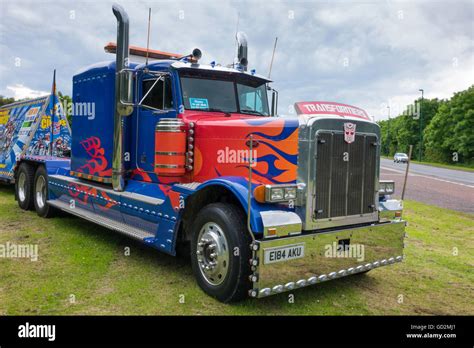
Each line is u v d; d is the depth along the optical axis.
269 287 3.68
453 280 5.13
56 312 3.79
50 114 10.09
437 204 12.02
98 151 6.39
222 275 4.03
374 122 4.57
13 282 4.48
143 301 4.07
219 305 4.03
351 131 4.28
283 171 4.16
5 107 12.18
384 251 4.64
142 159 5.70
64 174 7.64
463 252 6.48
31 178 8.56
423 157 66.88
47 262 5.20
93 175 6.54
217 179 4.19
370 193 4.55
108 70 6.12
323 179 4.09
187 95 5.13
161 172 4.94
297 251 3.86
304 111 4.12
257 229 3.71
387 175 22.89
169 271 4.98
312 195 4.01
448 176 24.84
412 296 4.55
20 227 7.15
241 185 4.03
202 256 4.27
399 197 13.41
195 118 5.05
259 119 4.46
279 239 3.74
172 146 4.86
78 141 6.99
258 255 3.63
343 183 4.27
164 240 4.73
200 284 4.32
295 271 3.85
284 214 3.87
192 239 4.44
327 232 4.09
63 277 4.68
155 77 5.43
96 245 6.06
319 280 4.03
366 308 4.17
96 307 3.91
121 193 5.67
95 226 7.36
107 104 6.14
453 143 55.78
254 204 3.85
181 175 4.97
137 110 5.80
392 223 4.71
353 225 4.42
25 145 9.53
